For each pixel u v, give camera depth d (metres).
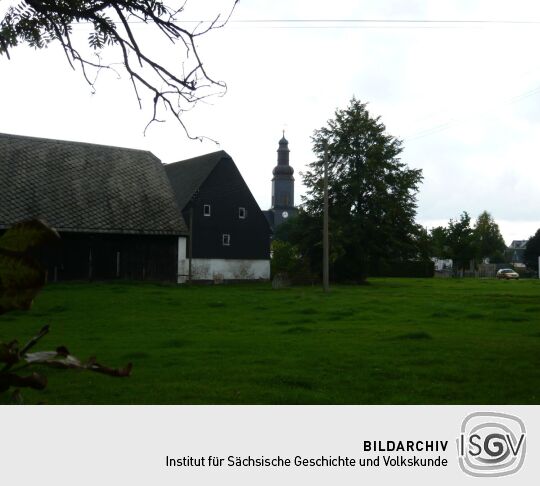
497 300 26.94
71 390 8.00
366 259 48.28
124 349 12.03
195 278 47.19
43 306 22.16
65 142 40.81
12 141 38.72
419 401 7.42
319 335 14.22
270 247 51.38
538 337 13.77
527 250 99.56
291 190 131.38
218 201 48.94
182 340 13.17
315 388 8.28
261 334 14.58
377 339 13.41
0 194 34.88
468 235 79.44
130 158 42.47
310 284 46.78
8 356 1.12
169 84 6.98
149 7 6.66
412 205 49.84
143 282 37.50
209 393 7.81
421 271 78.62
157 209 39.41
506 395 7.79
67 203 36.44
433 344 12.46
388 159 49.50
